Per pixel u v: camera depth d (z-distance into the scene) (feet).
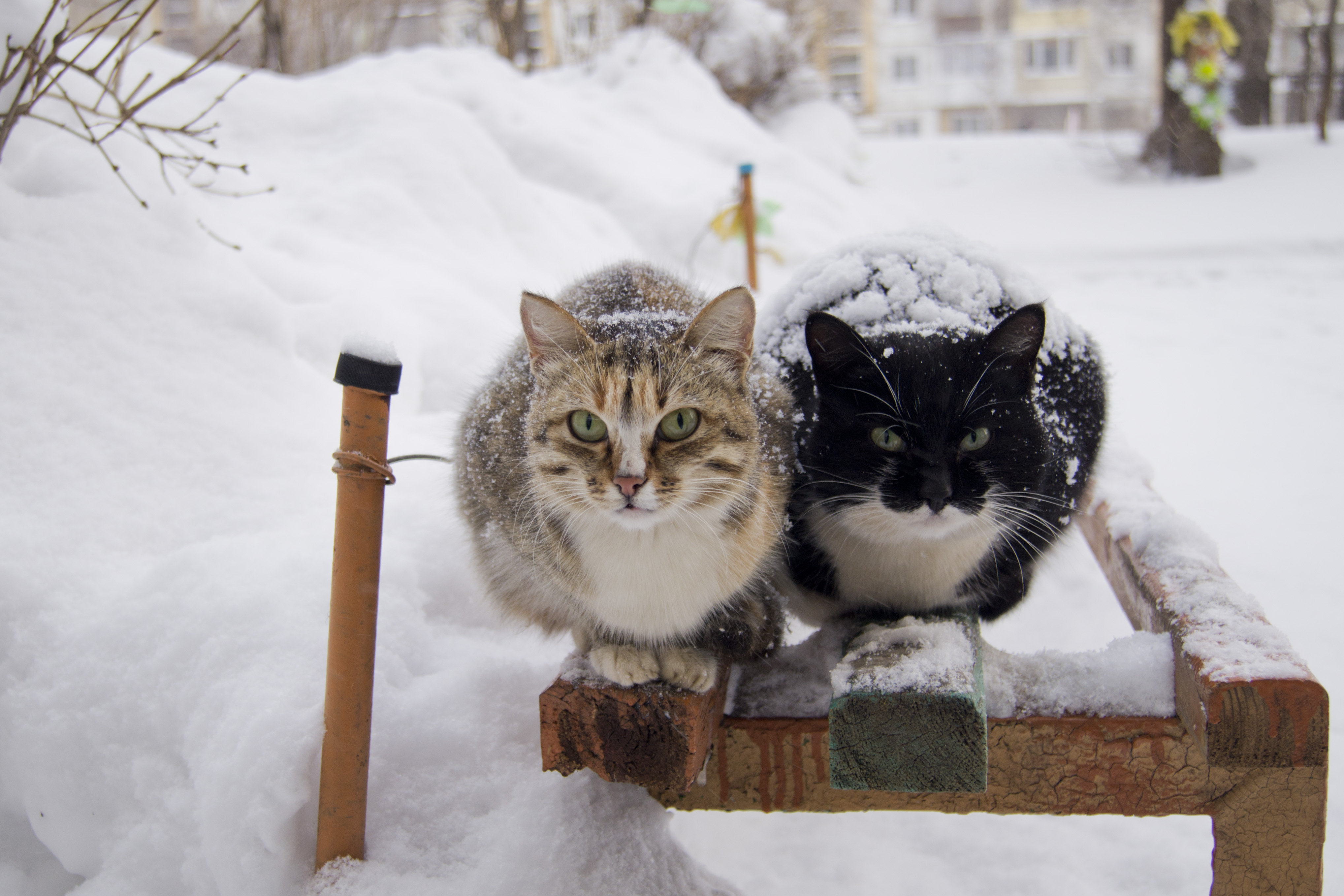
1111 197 50.01
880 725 5.76
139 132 14.92
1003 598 8.24
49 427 9.34
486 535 7.66
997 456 7.46
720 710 6.65
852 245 9.17
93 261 10.76
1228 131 62.59
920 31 116.06
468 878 6.68
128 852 7.06
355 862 6.68
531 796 7.09
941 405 7.25
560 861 6.75
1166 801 6.12
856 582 7.83
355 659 6.34
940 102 117.50
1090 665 6.53
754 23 50.57
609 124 30.71
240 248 11.93
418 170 18.69
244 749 6.72
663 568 6.55
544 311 6.66
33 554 8.26
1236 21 64.85
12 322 9.93
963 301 8.43
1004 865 8.80
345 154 18.93
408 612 8.48
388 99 20.39
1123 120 113.50
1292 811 5.88
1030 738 6.18
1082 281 34.63
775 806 6.75
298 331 12.27
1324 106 55.88
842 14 71.56
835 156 46.98
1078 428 8.63
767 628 7.20
